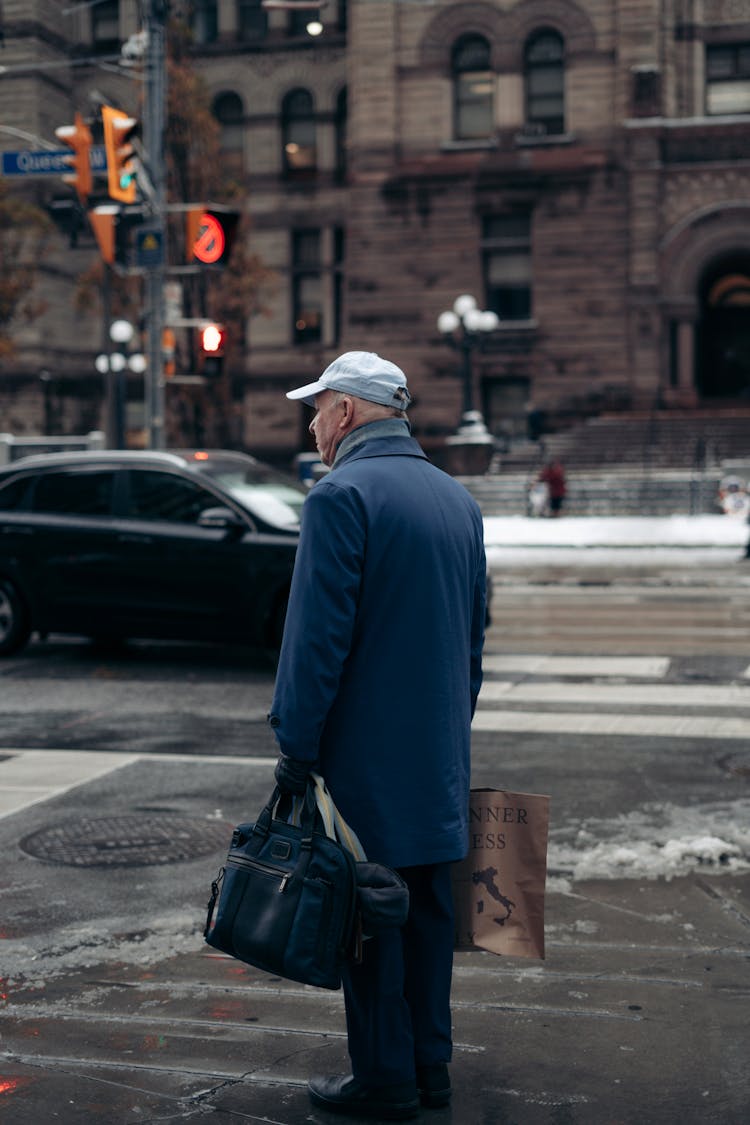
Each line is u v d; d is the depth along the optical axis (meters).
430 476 3.23
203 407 35.28
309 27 24.09
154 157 18.06
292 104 41.47
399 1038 3.09
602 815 6.08
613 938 4.44
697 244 36.00
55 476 11.74
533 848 3.26
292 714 2.96
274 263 41.72
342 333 41.50
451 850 3.09
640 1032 3.64
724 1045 3.55
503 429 37.69
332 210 41.22
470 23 36.88
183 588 11.09
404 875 3.14
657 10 35.78
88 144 16.03
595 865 5.27
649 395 36.41
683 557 21.95
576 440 34.66
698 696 9.41
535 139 36.62
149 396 18.41
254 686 10.22
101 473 11.60
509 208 37.12
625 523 28.55
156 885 5.10
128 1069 3.43
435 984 3.17
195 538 11.05
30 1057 3.52
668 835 5.73
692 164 35.91
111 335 31.19
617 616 14.41
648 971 4.12
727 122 35.56
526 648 12.03
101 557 11.31
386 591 3.05
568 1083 3.32
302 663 2.96
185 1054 3.53
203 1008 3.88
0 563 11.64
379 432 3.21
